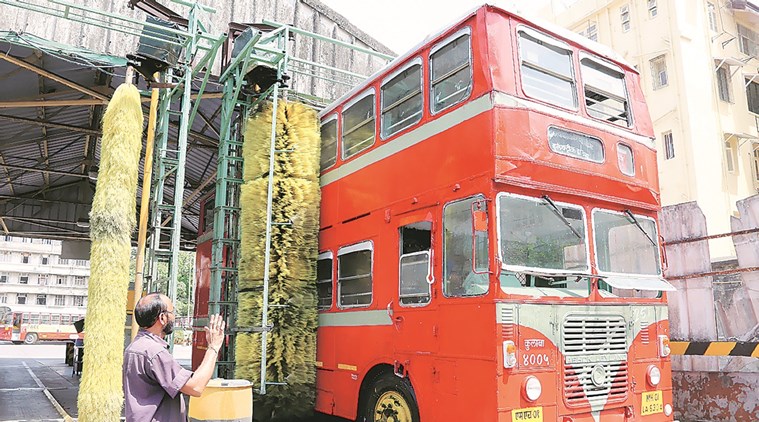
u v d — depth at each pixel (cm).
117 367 529
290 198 863
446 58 662
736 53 2362
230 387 541
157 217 874
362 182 793
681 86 2144
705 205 2055
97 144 1725
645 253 686
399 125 734
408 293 670
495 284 546
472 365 558
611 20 2430
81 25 1024
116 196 554
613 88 721
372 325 728
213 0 1170
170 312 385
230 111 908
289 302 832
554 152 610
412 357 646
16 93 1251
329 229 866
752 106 2353
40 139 1572
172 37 845
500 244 556
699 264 864
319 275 881
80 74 1152
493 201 561
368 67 1486
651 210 708
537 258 582
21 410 1070
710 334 830
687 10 2230
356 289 780
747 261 828
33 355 2886
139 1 897
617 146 681
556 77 650
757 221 810
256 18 1227
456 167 615
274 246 841
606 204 656
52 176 2045
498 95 583
